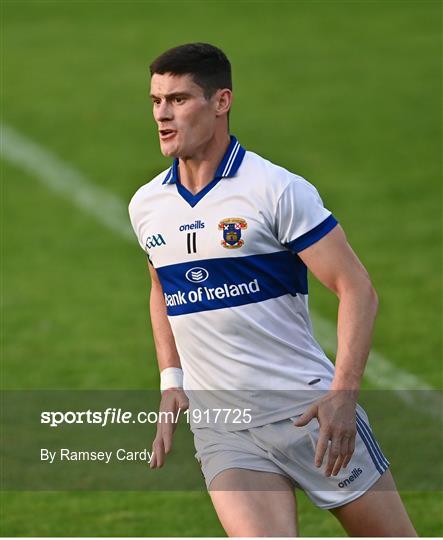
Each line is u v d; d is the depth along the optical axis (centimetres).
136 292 3744
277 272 1540
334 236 1512
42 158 5144
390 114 5603
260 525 1502
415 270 3859
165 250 1565
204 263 1540
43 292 3762
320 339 3328
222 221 1525
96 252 4128
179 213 1550
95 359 3184
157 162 5075
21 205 4616
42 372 3092
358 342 1482
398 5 7344
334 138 5312
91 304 3644
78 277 3894
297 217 1505
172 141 1519
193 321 1568
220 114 1534
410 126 5431
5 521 2241
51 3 7581
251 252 1524
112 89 6044
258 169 1530
